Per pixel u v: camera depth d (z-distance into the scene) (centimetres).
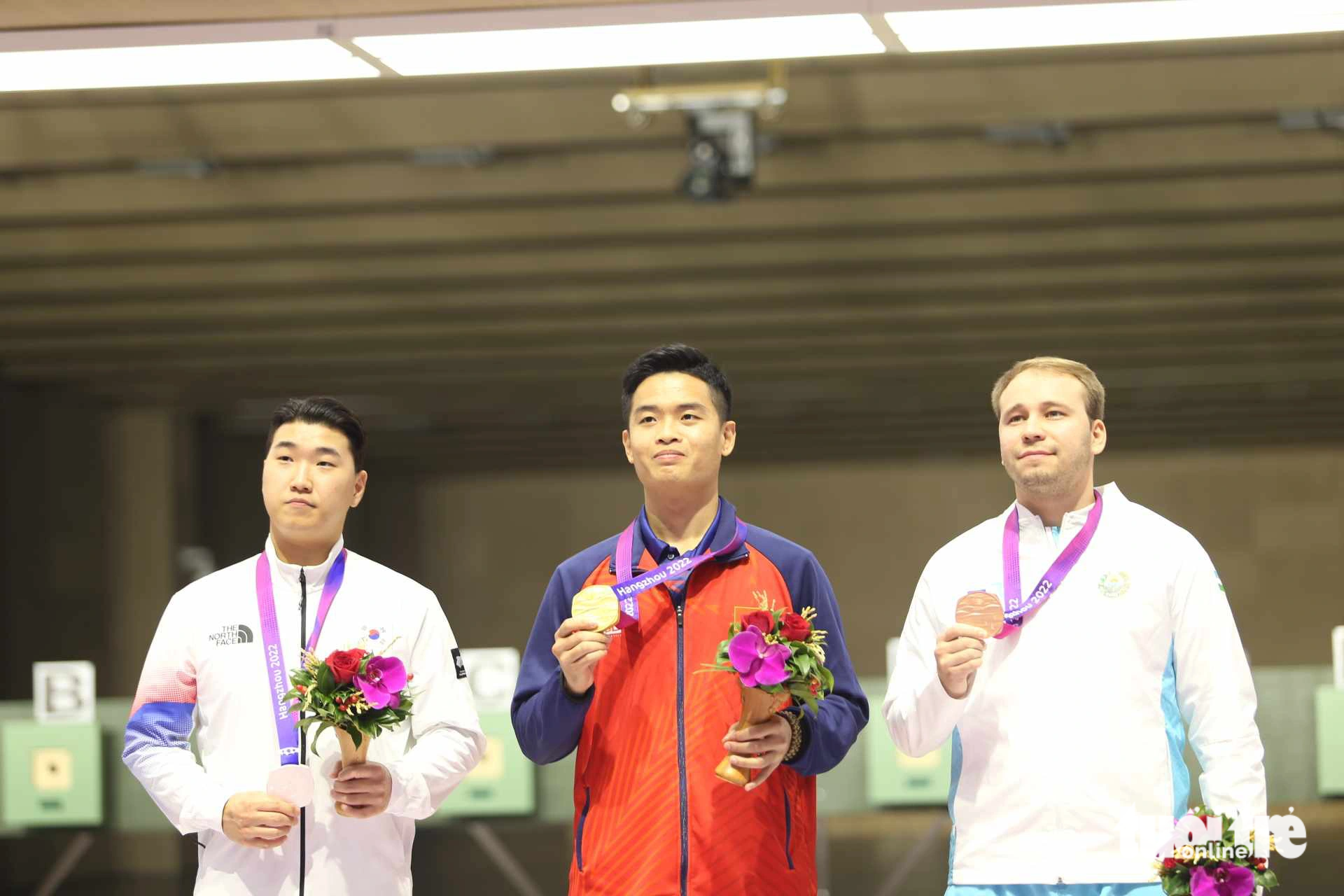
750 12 361
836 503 2345
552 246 1134
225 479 1905
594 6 366
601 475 2445
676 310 1316
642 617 308
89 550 1639
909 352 1494
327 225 1107
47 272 1228
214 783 301
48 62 388
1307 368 1616
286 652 316
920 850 616
